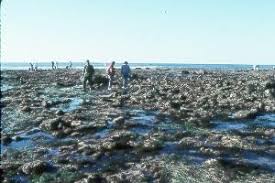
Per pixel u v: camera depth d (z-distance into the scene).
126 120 23.61
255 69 127.31
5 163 16.02
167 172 14.59
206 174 14.41
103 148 17.52
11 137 20.42
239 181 13.79
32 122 23.94
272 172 14.66
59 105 30.98
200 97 33.22
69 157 16.75
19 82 58.28
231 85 44.09
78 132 20.91
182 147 17.80
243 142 18.27
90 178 14.00
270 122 23.69
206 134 20.08
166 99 32.69
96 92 40.62
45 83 55.12
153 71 105.25
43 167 15.24
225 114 25.77
